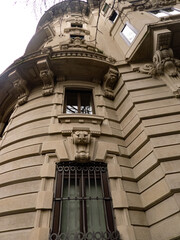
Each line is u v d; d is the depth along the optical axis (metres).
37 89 8.52
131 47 9.09
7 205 4.63
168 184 4.37
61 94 7.93
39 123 6.72
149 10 11.48
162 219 4.23
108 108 7.71
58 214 4.50
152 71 7.53
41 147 5.85
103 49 12.19
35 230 4.06
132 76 8.02
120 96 7.82
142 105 6.59
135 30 9.74
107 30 13.64
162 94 6.73
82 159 5.50
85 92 8.62
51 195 4.71
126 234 4.15
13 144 6.35
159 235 4.12
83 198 4.83
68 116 6.67
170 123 5.73
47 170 5.18
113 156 5.86
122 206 4.62
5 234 4.16
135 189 5.16
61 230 4.31
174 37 7.67
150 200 4.67
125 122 6.87
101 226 4.50
